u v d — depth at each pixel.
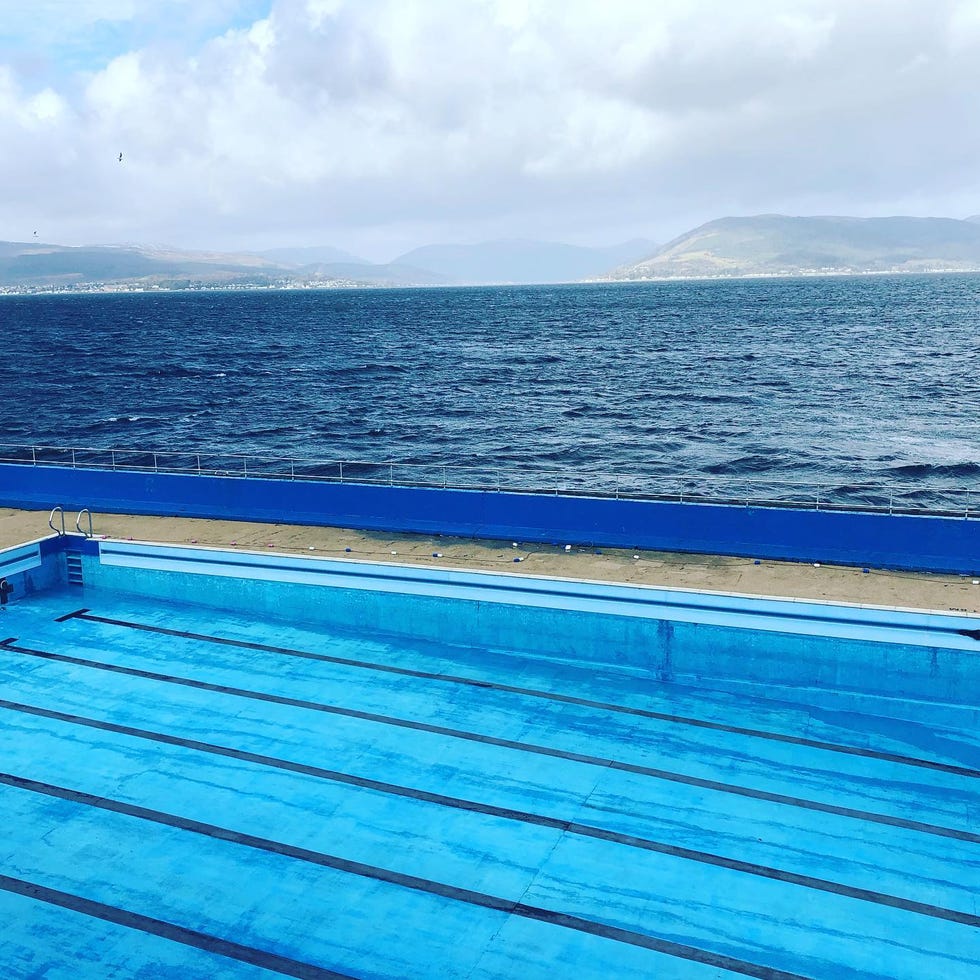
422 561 17.55
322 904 10.02
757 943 9.39
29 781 12.44
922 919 9.72
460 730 13.69
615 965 9.09
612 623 15.53
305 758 12.95
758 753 13.00
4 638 16.95
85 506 22.28
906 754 12.96
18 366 75.44
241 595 18.14
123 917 9.81
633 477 34.12
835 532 17.16
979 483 32.38
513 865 10.64
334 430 44.81
